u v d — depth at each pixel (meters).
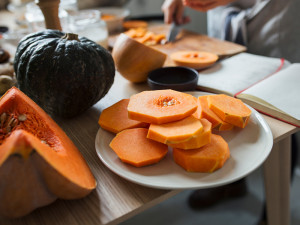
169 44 1.09
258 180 1.42
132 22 1.33
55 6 0.76
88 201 0.44
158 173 0.46
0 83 0.69
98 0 1.55
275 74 0.75
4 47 1.07
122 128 0.54
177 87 0.68
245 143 0.52
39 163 0.36
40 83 0.59
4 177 0.35
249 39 1.21
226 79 0.77
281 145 0.70
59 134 0.48
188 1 1.04
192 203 1.32
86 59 0.60
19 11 1.43
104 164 0.48
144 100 0.54
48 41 0.61
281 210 0.82
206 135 0.47
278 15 1.12
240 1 1.27
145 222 1.25
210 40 1.12
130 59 0.75
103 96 0.68
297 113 0.60
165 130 0.47
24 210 0.39
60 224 0.41
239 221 1.23
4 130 0.45
